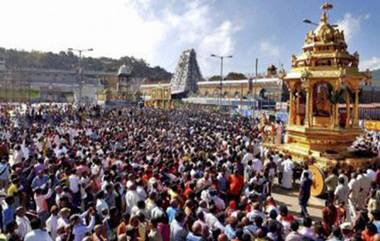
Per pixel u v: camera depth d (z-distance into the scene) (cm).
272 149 2152
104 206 1037
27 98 11725
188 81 13862
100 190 1146
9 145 2097
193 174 1347
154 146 2055
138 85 14275
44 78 15862
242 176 1469
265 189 1405
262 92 7262
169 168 1430
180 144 2164
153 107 7569
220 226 902
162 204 1048
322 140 1894
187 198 1086
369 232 835
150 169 1352
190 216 945
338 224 1012
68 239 828
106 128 3112
